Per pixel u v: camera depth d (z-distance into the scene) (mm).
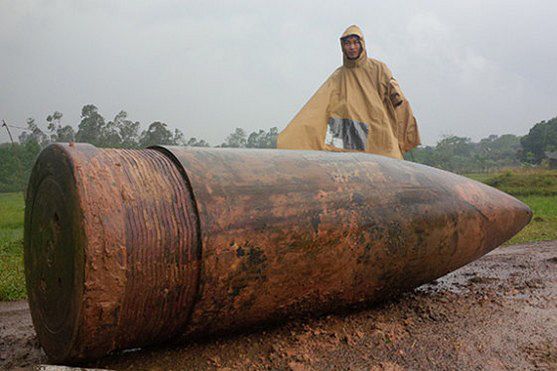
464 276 7395
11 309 6664
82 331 3432
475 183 5938
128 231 3471
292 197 4211
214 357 4113
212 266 3773
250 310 4148
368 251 4562
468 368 4023
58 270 3615
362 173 4824
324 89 7562
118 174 3639
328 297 4594
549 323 4984
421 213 4934
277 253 4051
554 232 13086
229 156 4348
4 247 11344
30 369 3412
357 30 7457
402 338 4598
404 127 7754
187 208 3777
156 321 3750
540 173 37094
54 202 3645
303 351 4238
